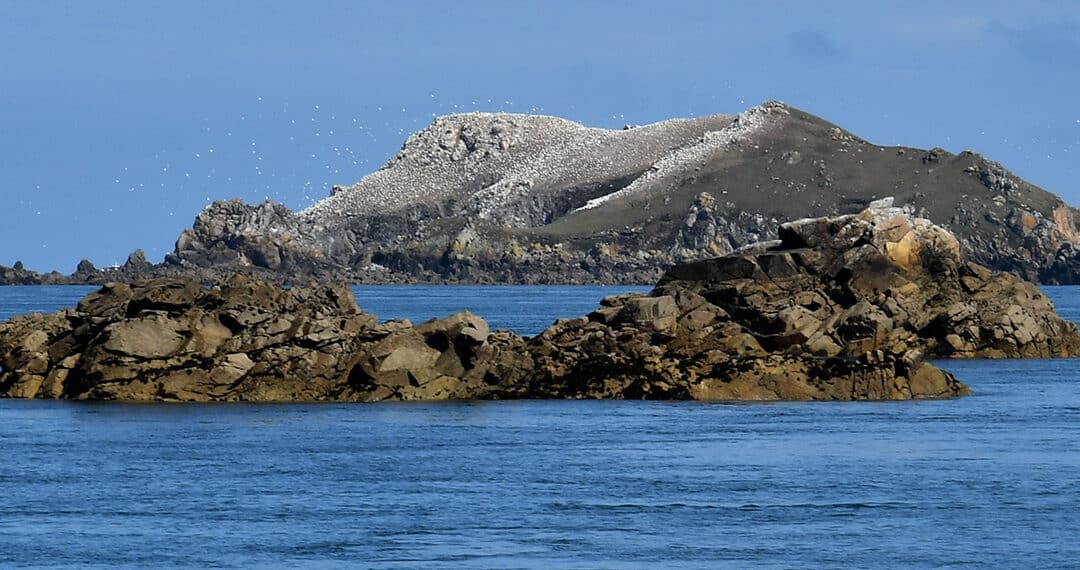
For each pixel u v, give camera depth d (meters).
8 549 159.88
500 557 156.75
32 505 181.25
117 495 186.88
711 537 165.88
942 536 166.38
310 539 164.38
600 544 162.38
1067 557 157.88
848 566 154.12
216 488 191.50
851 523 172.50
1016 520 174.12
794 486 193.25
